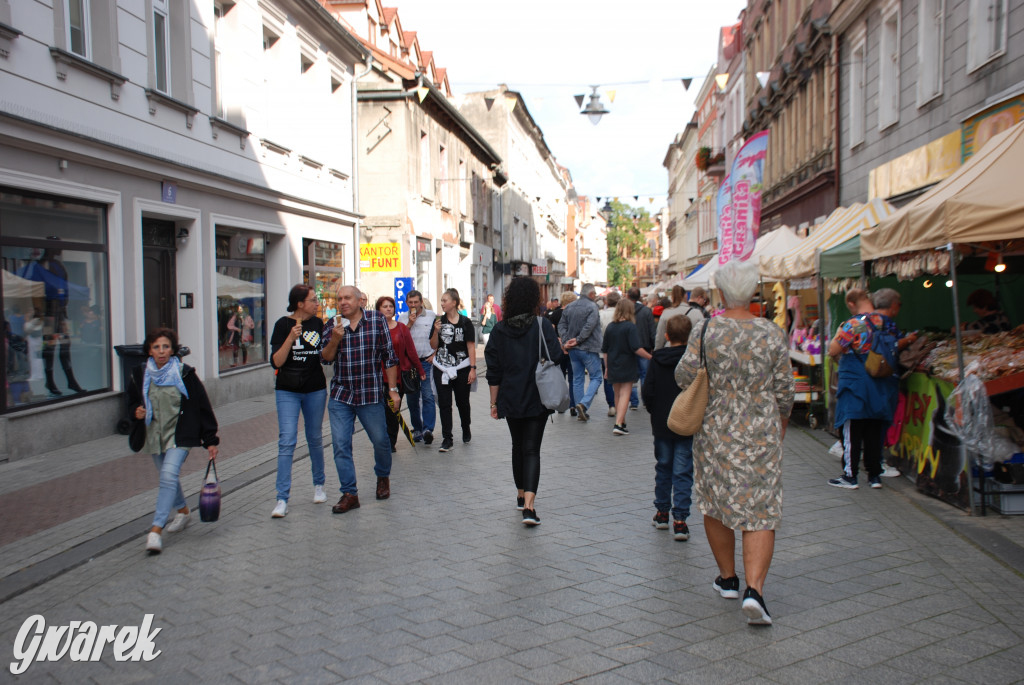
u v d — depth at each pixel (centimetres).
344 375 682
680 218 6228
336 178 1898
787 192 2459
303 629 425
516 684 356
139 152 1069
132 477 801
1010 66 1073
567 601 460
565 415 1265
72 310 991
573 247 9019
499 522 636
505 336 634
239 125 1414
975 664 370
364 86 2317
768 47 2816
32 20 888
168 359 591
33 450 904
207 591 488
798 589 473
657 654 386
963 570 498
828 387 1040
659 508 611
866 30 1711
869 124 1703
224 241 1398
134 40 1087
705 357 433
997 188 580
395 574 511
